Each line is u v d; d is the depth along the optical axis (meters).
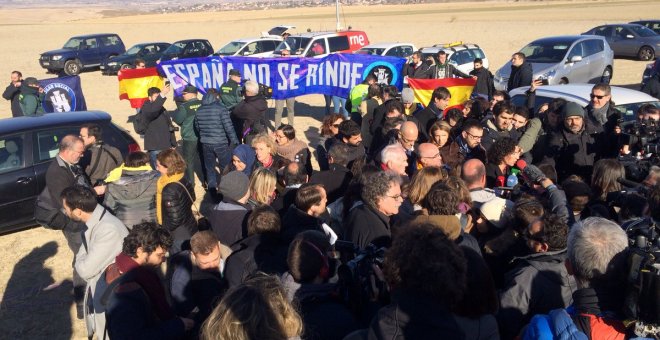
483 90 12.05
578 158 5.89
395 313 2.26
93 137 6.74
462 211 3.95
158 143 9.11
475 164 4.51
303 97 18.25
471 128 5.72
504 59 24.64
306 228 4.11
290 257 3.07
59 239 7.64
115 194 5.20
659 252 2.22
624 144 5.41
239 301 2.20
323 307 3.00
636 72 20.64
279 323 2.25
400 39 36.03
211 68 11.59
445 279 2.19
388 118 6.75
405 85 13.65
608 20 41.34
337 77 11.43
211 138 8.39
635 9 50.56
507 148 5.02
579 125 5.86
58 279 6.49
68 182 5.52
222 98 9.95
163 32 48.31
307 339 2.80
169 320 3.35
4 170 7.32
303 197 4.20
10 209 7.36
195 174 10.34
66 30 51.53
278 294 2.38
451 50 18.20
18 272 6.70
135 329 3.14
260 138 6.11
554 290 3.13
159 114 9.09
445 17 55.62
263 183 4.78
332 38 19.20
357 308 3.13
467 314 2.30
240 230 4.45
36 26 59.38
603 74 16.92
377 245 3.77
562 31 35.84
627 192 4.06
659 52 23.34
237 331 2.15
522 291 3.16
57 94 11.93
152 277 3.36
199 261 3.68
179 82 11.67
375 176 3.97
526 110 6.43
